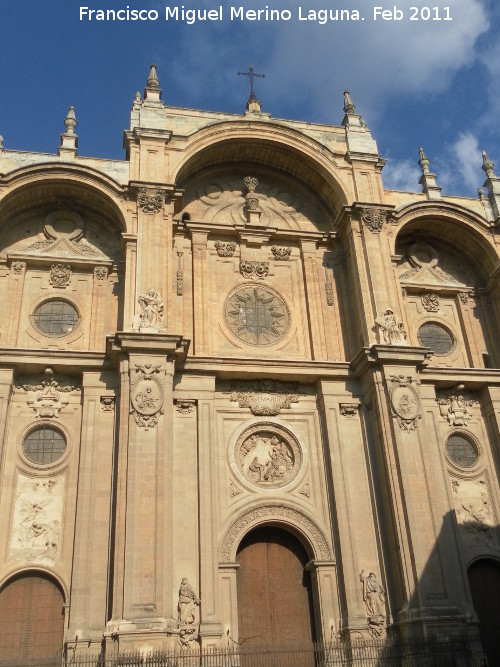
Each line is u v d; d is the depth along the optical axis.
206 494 24.89
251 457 27.12
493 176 35.25
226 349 29.22
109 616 22.09
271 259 31.80
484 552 27.17
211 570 23.73
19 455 24.98
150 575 21.77
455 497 28.09
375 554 25.53
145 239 27.97
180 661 21.94
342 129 33.97
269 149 32.78
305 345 30.22
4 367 25.56
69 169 28.88
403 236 34.22
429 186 34.09
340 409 27.98
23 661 22.09
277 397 28.22
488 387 30.05
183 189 29.64
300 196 34.03
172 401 25.66
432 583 23.77
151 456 23.58
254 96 34.41
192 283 29.95
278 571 26.03
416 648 22.55
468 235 33.78
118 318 28.64
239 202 32.94
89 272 29.53
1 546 23.44
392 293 29.56
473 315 33.28
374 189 32.12
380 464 26.50
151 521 22.56
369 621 24.12
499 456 29.05
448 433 29.31
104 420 25.69
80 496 24.17
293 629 25.06
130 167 29.67
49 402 26.02
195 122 31.97
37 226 30.06
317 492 26.88
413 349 27.50
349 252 31.33
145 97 31.84
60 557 23.78
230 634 23.47
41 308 28.55
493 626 26.06
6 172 29.03
